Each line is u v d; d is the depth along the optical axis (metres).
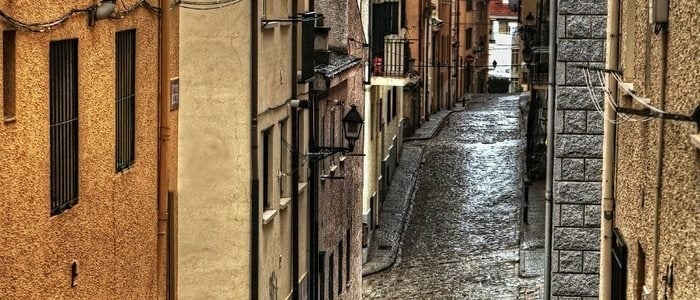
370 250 41.00
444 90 77.75
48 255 14.08
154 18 17.73
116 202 16.30
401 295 35.78
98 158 15.60
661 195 14.11
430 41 69.06
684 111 12.75
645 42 15.89
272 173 23.33
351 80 32.84
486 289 36.03
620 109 13.69
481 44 99.44
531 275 37.19
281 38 23.92
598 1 24.17
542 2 43.44
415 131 64.44
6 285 12.95
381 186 47.03
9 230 12.96
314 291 27.41
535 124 50.94
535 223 43.91
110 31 15.84
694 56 12.22
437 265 39.53
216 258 21.70
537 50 41.47
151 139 17.78
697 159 12.05
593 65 24.31
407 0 62.72
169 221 18.88
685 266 12.52
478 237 43.09
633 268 16.88
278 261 23.98
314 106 27.11
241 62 21.34
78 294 15.03
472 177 53.50
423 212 47.34
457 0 82.06
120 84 16.45
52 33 13.95
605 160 19.83
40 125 13.73
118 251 16.42
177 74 19.22
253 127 21.62
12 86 13.02
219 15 21.28
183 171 21.58
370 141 42.47
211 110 21.44
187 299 21.75
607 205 19.77
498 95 91.56
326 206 29.11
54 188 14.31
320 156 26.66
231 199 21.58
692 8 12.33
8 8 12.78
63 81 14.49
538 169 51.44
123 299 16.67
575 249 24.83
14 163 13.04
